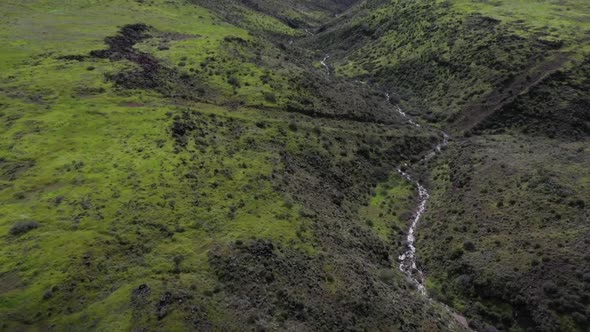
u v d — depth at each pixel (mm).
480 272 63125
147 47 108000
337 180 82500
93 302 43188
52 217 52094
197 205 58312
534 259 61125
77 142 67500
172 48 108875
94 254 47688
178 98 89000
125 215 53750
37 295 42688
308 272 53062
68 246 48062
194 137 73875
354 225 70562
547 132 96375
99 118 74562
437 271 67500
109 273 46219
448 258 68125
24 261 45969
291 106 96562
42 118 72312
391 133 102938
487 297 60906
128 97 83562
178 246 51125
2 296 42344
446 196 83250
